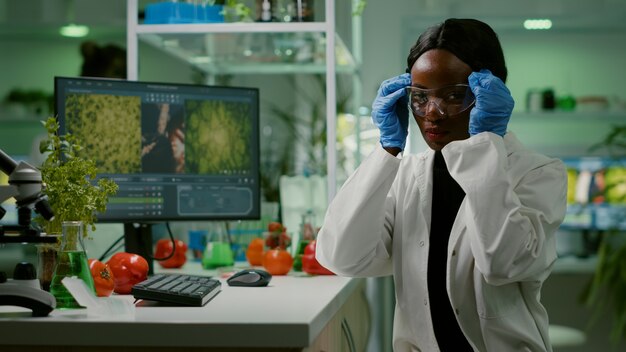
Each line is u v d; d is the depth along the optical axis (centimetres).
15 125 479
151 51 279
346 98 317
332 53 255
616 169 483
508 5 481
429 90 176
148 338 145
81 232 168
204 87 240
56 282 165
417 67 178
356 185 191
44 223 185
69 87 219
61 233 183
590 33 497
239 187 245
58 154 192
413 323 189
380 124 191
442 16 488
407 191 195
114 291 197
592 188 485
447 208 191
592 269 459
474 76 174
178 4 259
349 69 317
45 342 147
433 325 190
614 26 491
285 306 168
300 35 262
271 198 313
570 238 478
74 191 184
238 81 381
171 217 234
